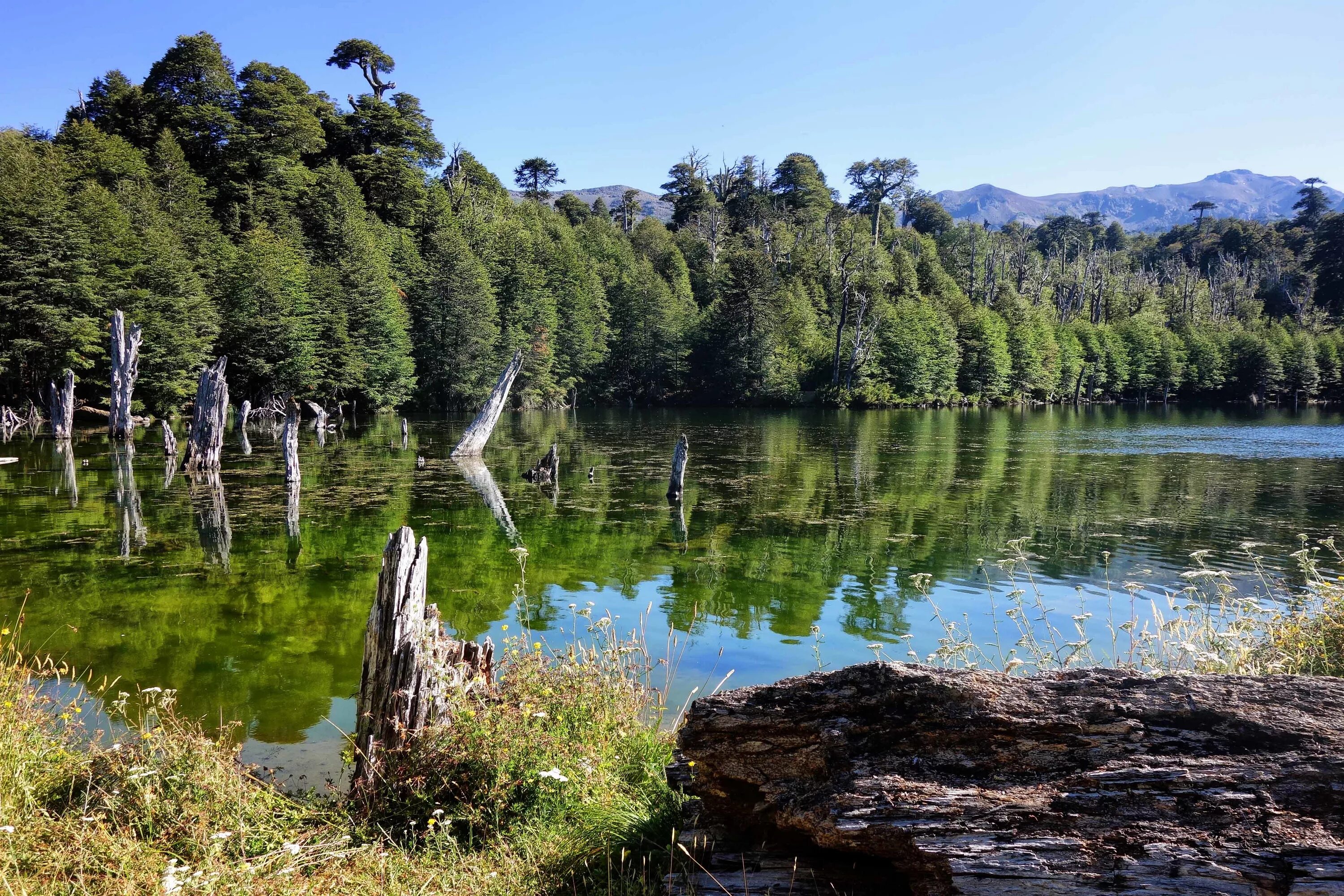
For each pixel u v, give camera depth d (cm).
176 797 470
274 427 4688
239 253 5278
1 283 3928
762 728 402
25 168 4431
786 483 2483
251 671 864
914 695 382
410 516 1862
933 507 2044
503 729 526
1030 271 12281
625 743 575
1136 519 1864
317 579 1277
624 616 1079
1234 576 1317
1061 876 310
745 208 11994
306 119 7438
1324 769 311
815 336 8575
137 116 7250
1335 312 11725
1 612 1084
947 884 328
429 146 8888
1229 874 292
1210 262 14675
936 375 8456
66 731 566
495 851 450
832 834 357
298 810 497
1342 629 675
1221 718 342
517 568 1356
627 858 422
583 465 2998
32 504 1958
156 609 1105
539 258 8256
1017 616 1088
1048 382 9125
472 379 6644
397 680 552
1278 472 2789
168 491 2178
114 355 3384
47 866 383
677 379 8306
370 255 6112
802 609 1123
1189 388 10019
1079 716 357
